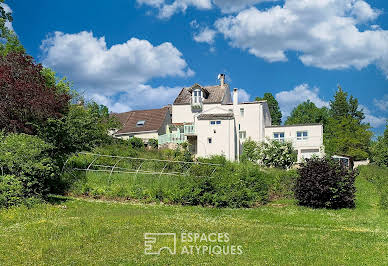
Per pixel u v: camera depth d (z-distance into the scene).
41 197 20.67
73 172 26.33
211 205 23.39
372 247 13.91
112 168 28.22
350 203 23.95
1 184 18.34
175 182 26.17
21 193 18.97
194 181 24.06
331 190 23.17
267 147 40.91
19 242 12.96
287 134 47.44
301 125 47.06
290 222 18.95
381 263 11.98
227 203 23.30
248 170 26.98
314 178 23.88
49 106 25.66
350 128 62.53
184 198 23.31
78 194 23.88
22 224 15.59
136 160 32.91
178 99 59.09
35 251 12.12
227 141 45.91
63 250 12.41
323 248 13.58
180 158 36.84
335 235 15.77
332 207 23.91
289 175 28.97
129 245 13.23
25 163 19.66
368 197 27.44
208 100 57.03
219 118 46.47
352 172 24.17
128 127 61.91
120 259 11.74
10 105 24.53
